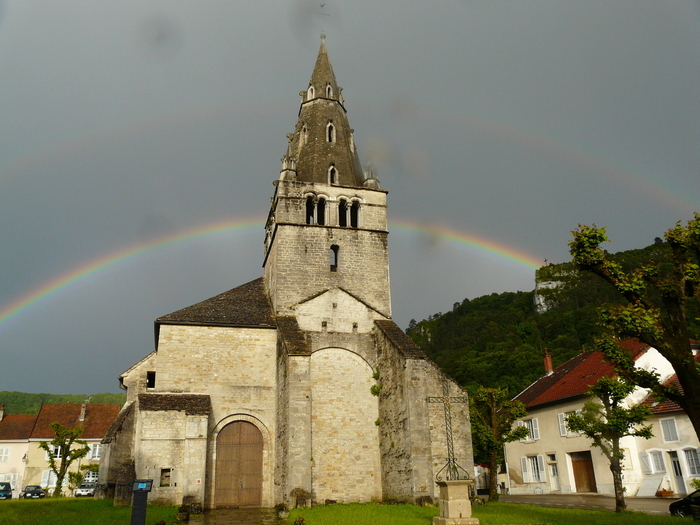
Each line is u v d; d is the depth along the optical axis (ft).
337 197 130.41
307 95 147.23
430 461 93.50
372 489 105.29
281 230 123.85
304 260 123.03
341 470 105.19
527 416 163.22
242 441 108.68
